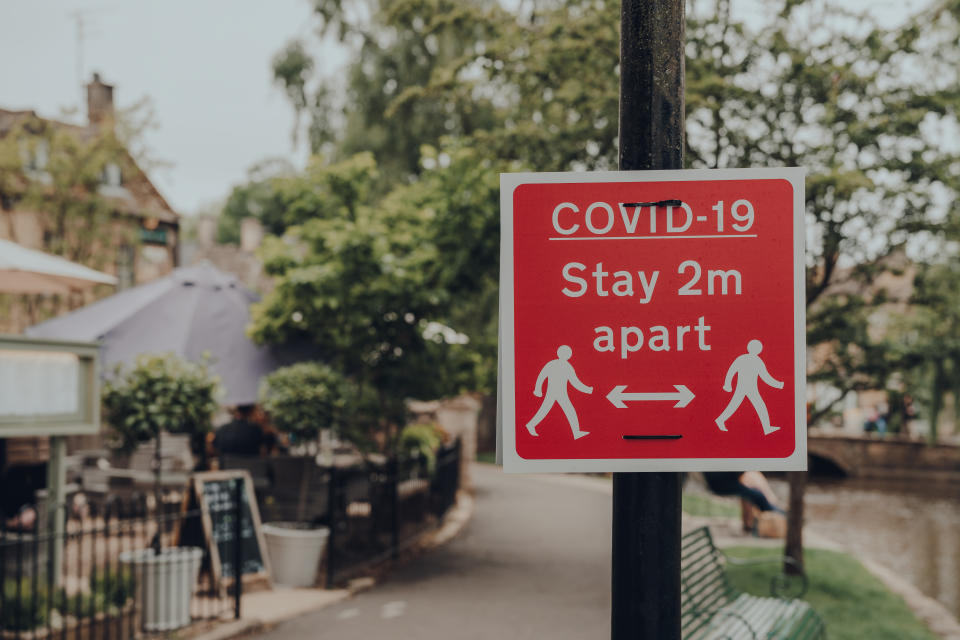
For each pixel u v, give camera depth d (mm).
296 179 11203
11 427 7559
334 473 9297
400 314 11008
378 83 19859
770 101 9352
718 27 9570
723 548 12453
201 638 7008
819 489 36062
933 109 9031
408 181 20000
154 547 8062
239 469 10375
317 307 10227
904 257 9680
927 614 9219
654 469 2643
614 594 2627
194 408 8406
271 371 10930
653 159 2670
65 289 9453
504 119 11367
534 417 2670
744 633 5875
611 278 2684
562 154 10188
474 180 10648
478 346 11891
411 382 11383
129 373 8500
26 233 19375
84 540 10359
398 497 11492
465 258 10688
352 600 8648
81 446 16672
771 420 2639
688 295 2670
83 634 6480
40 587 6977
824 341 10172
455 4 10750
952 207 9359
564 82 9906
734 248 2666
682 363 2660
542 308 2691
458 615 8062
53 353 7887
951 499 32438
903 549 18812
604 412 2666
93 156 19000
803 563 10680
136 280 24859
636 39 2666
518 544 12031
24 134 18469
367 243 10328
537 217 2703
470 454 17828
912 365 10320
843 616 8789
